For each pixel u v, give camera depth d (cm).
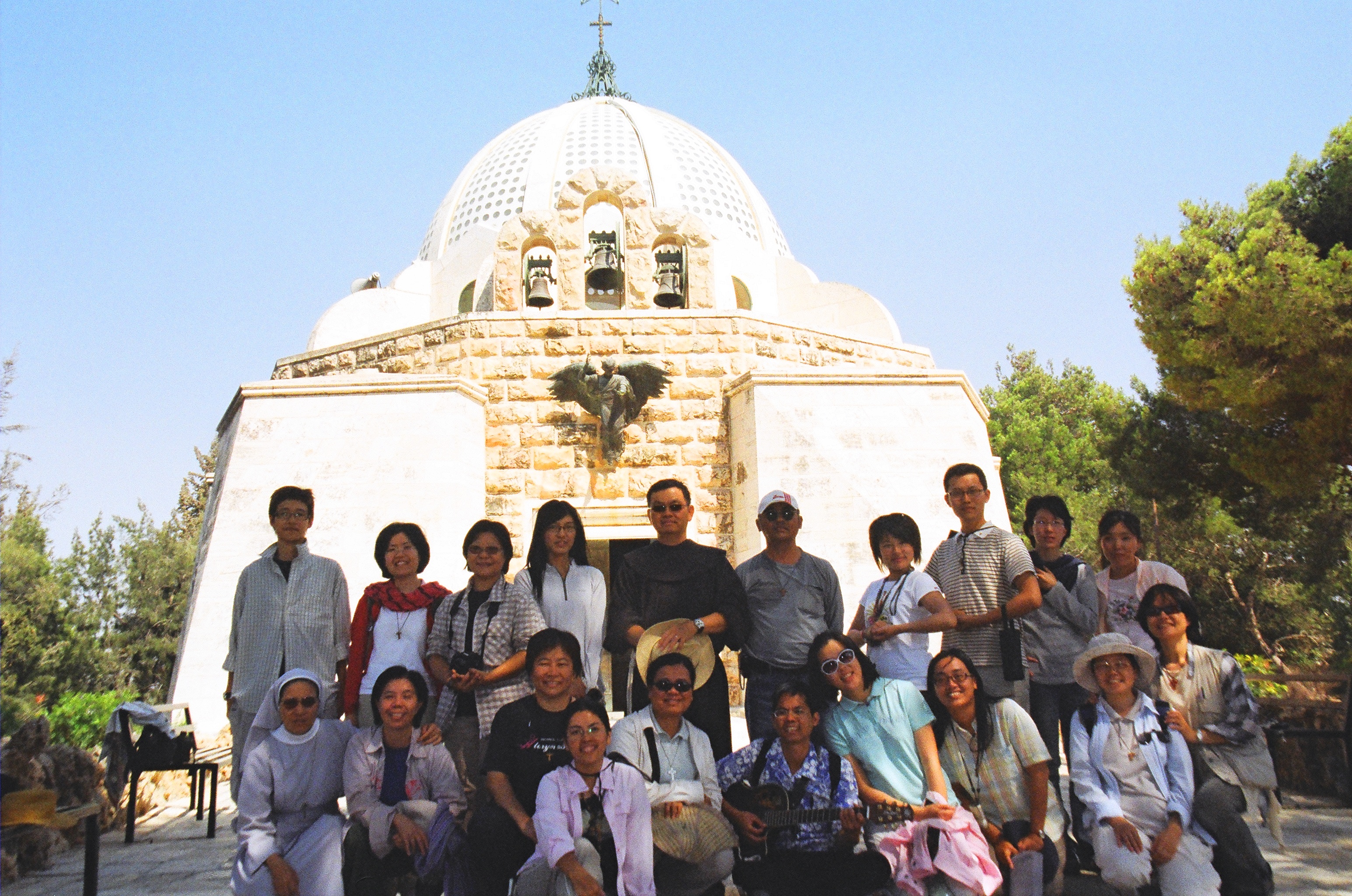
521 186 2248
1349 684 888
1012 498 3234
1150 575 692
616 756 520
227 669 650
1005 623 632
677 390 1519
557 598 612
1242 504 1748
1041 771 546
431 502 1341
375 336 1609
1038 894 530
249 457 1359
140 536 3572
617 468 1487
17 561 2831
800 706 534
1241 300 1287
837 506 1385
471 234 2014
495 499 1464
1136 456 1798
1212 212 1538
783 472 1398
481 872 515
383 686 548
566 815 494
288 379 1623
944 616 599
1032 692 664
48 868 734
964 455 1434
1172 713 576
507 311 1551
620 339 1531
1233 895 545
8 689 2708
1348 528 1736
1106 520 709
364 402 1388
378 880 542
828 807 527
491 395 1500
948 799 535
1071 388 3953
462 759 598
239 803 540
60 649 2886
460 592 618
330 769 554
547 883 489
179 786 1044
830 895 518
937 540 1391
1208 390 1445
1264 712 1004
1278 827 619
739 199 2352
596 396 1423
